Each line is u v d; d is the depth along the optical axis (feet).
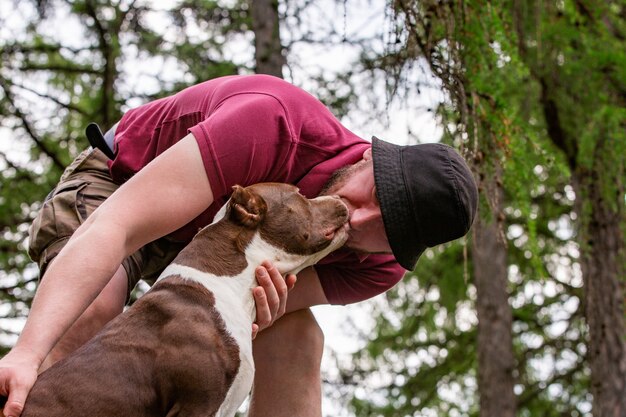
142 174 12.22
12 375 10.92
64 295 11.35
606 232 31.30
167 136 13.62
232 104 12.92
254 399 14.89
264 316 12.88
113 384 11.53
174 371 11.78
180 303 12.18
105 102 32.04
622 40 31.76
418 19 19.51
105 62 32.55
